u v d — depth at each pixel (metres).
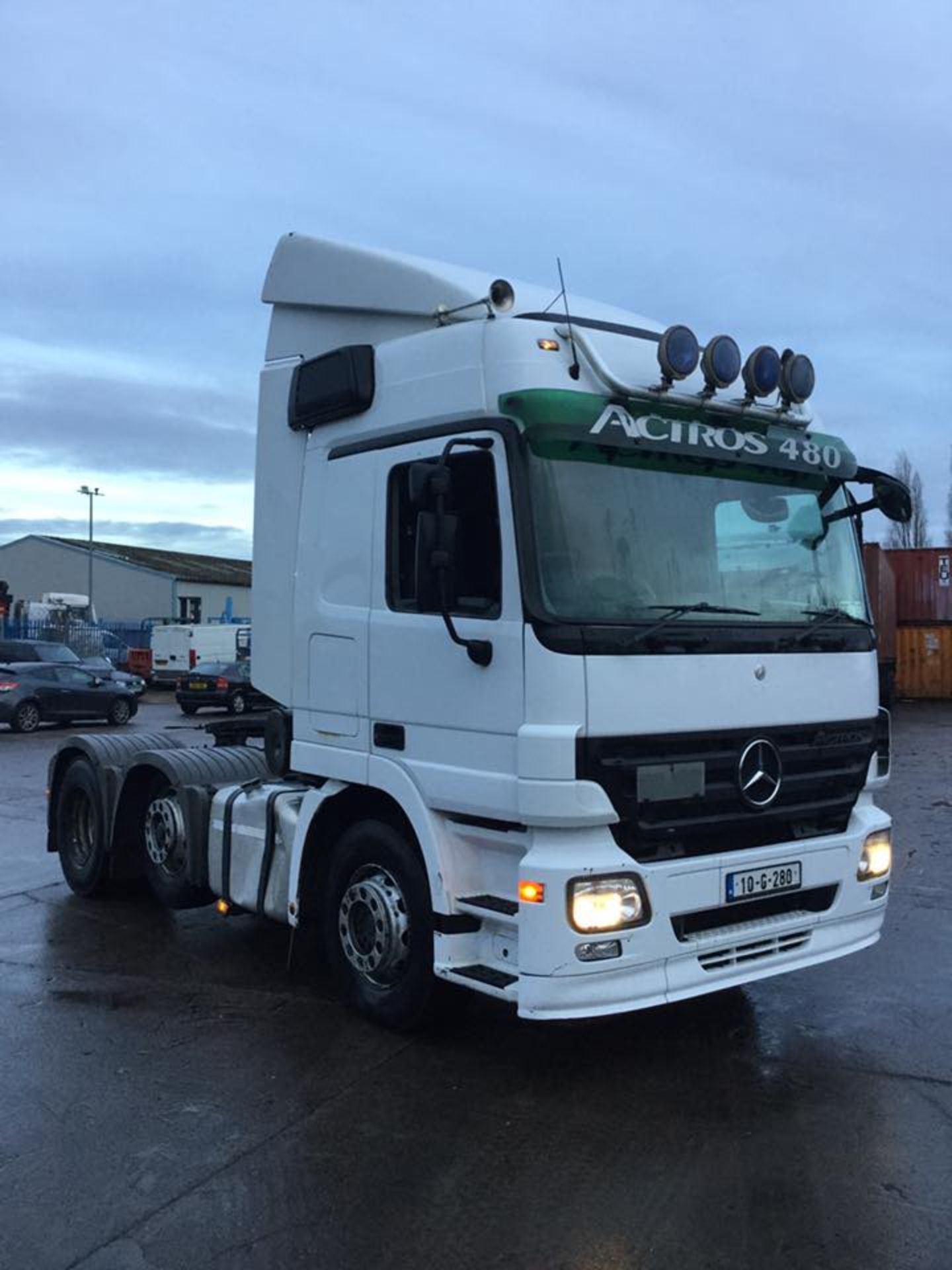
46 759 16.64
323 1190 3.57
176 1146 3.88
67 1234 3.32
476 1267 3.15
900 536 48.72
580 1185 3.60
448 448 4.19
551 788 3.93
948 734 20.08
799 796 4.61
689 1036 4.96
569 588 4.08
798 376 4.74
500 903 4.33
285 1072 4.54
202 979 5.80
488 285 4.84
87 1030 5.04
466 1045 4.83
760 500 4.75
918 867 8.78
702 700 4.25
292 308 5.60
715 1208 3.44
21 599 56.28
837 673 4.77
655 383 4.48
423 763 4.51
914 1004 5.41
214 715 26.80
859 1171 3.68
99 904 7.52
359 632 4.87
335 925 5.19
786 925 4.54
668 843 4.21
